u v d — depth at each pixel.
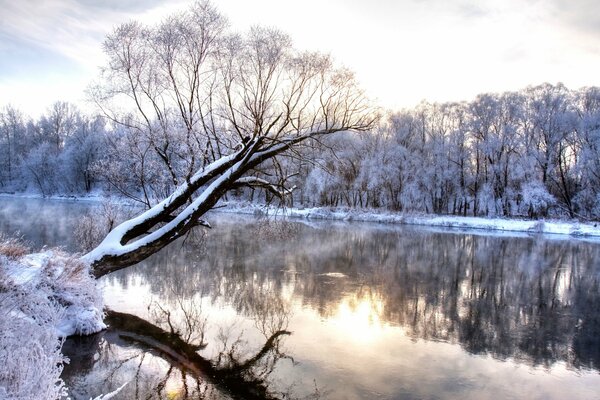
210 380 9.23
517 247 31.11
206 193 12.77
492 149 50.25
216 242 26.91
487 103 51.72
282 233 24.59
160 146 13.82
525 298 16.88
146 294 15.15
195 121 13.18
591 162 45.50
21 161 72.31
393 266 22.27
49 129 82.88
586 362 10.87
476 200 51.81
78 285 10.91
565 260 26.03
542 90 52.09
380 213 49.12
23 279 10.02
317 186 49.09
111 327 11.78
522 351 11.48
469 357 10.97
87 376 9.09
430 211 54.56
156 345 10.85
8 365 5.46
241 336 11.78
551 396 9.12
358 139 50.94
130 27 12.49
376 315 14.04
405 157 51.56
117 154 16.08
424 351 11.27
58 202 54.69
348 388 9.12
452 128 55.78
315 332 12.34
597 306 15.92
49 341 6.95
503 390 9.30
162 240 12.45
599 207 44.09
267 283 17.45
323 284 17.72
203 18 12.77
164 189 15.61
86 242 19.77
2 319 6.47
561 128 48.34
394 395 8.90
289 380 9.36
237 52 13.09
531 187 45.97
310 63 13.05
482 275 20.98
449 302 15.88
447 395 9.00
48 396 5.50
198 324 12.52
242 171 12.95
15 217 33.84
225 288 16.45
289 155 14.12
